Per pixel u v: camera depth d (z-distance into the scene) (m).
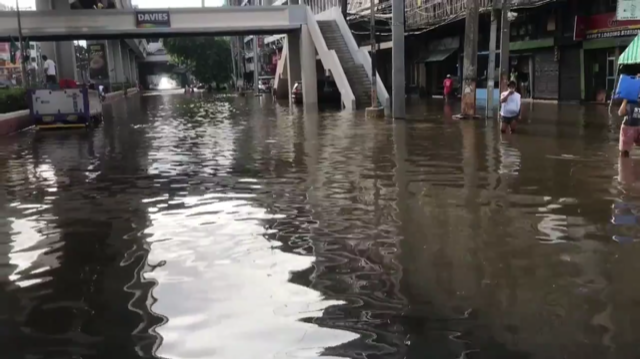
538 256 5.88
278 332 4.32
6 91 23.50
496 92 32.47
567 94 28.16
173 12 32.91
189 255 6.20
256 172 11.26
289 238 6.74
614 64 25.11
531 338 4.14
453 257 5.91
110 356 4.02
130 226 7.45
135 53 106.88
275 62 71.62
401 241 6.51
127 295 5.12
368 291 5.08
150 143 16.89
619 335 4.16
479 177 10.06
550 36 28.73
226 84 88.31
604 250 6.01
